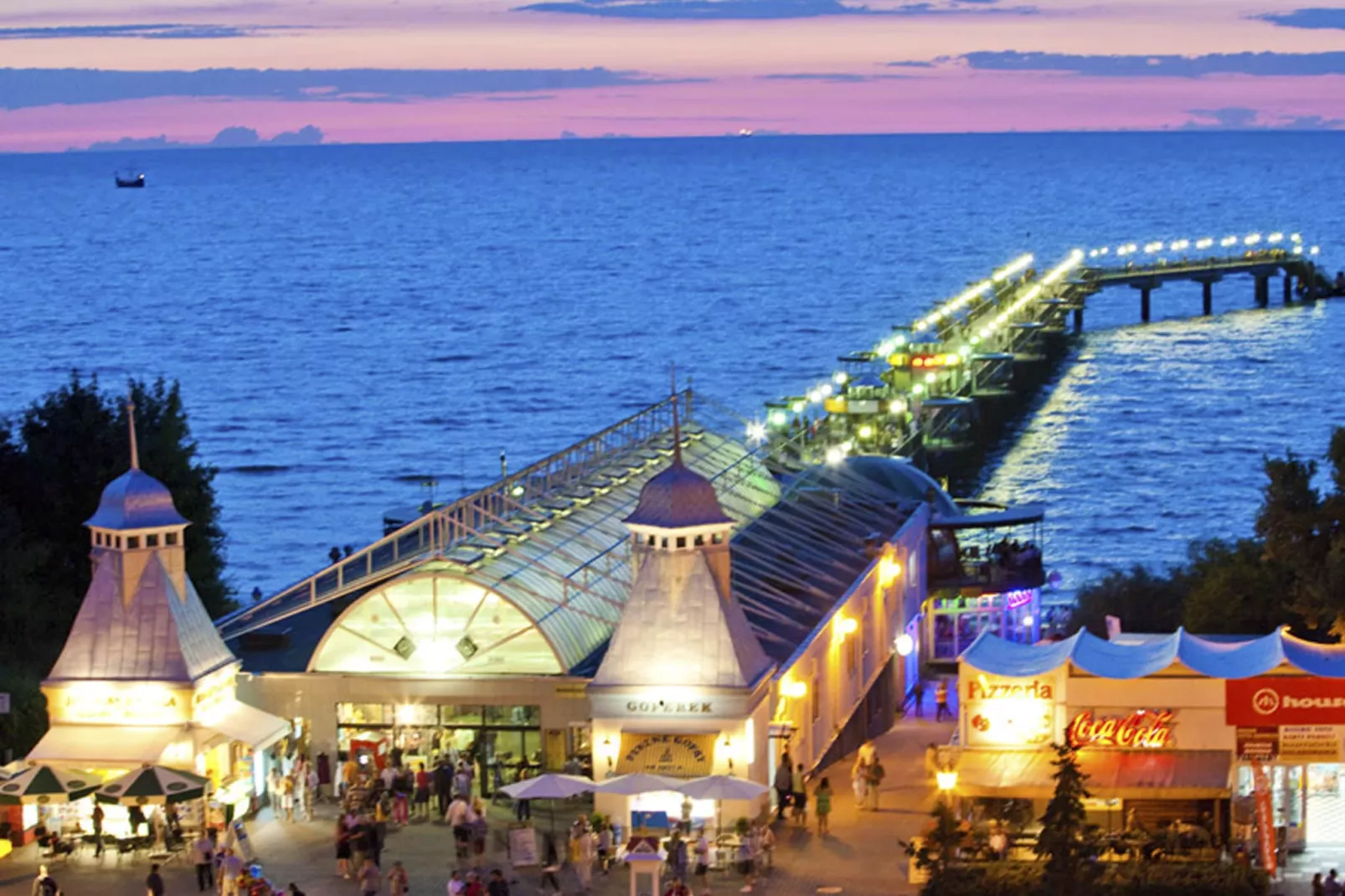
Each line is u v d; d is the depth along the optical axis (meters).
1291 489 70.75
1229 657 57.84
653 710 57.38
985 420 177.62
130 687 58.38
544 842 56.44
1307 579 68.94
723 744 57.16
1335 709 55.62
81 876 54.56
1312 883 51.69
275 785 61.28
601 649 63.53
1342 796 57.75
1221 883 50.41
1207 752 55.97
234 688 61.44
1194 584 88.50
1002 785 55.00
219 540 114.56
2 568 84.12
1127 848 52.50
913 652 84.50
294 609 67.88
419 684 61.38
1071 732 56.50
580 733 60.56
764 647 63.69
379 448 192.88
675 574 57.75
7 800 54.66
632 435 89.25
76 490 92.38
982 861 52.53
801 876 53.94
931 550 89.25
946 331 192.12
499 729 61.50
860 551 78.25
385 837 58.06
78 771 57.78
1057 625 95.56
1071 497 158.25
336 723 62.12
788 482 90.38
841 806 61.19
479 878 51.19
